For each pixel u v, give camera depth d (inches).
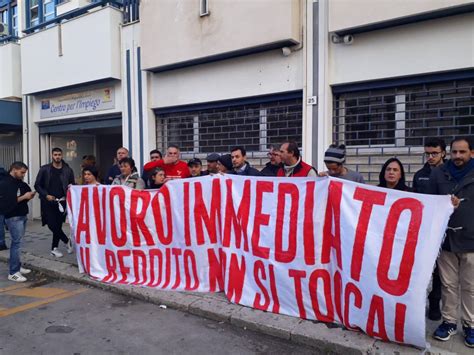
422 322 125.0
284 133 264.7
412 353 127.7
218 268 185.8
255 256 167.6
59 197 268.4
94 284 211.5
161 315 171.9
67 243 276.5
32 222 418.9
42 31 384.5
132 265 205.6
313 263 152.7
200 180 187.3
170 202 195.2
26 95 421.7
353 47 227.1
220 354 137.7
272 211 163.5
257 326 153.1
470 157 135.7
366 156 233.9
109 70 334.6
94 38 343.0
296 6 240.7
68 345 146.3
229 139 292.0
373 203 138.2
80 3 394.3
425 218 128.0
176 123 324.2
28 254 273.0
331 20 223.3
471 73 198.4
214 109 299.0
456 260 135.9
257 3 248.5
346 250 142.2
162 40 297.9
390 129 226.5
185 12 283.4
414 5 198.2
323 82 235.6
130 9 338.3
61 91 392.5
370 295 135.3
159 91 321.1
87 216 219.6
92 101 367.2
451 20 199.0
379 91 229.0
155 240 199.8
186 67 302.5
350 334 140.9
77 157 450.0
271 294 163.8
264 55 261.6
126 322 165.5
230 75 279.1
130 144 339.9
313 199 153.9
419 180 167.2
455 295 136.8
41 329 160.4
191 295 184.1
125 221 205.3
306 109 242.2
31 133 426.0
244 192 172.2
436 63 203.9
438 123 211.9
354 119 238.7
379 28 217.3
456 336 139.9
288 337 145.3
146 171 241.0
